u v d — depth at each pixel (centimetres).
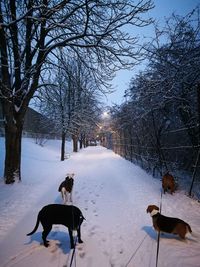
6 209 772
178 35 1028
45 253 510
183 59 996
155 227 559
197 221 644
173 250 490
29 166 1641
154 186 1076
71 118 2478
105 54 1058
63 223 534
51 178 1366
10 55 1030
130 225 648
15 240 572
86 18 981
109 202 872
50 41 1066
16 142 1099
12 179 1082
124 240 564
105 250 521
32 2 999
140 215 715
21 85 1083
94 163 2136
